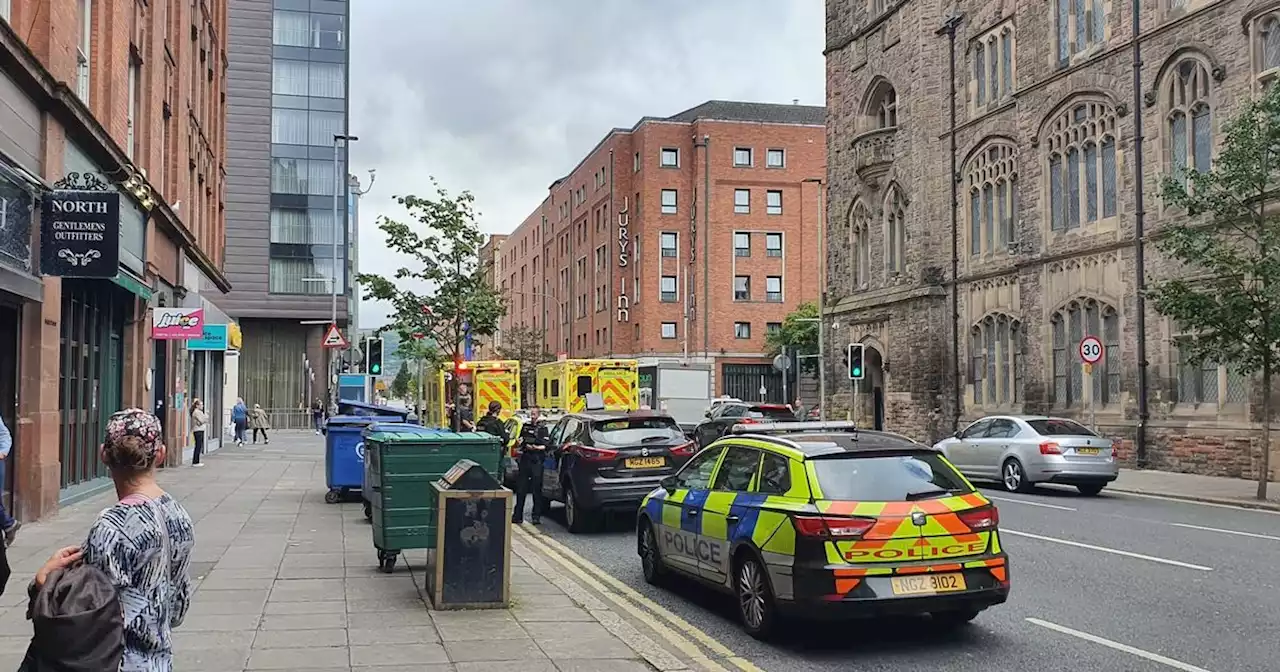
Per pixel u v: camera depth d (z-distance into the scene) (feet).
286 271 192.24
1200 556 36.73
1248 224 58.18
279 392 192.44
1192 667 22.12
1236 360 57.11
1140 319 78.23
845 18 129.08
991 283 99.91
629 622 26.37
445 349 79.77
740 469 28.27
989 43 101.40
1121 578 32.50
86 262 39.17
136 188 58.39
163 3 72.54
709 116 224.12
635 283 215.31
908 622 26.96
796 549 23.66
